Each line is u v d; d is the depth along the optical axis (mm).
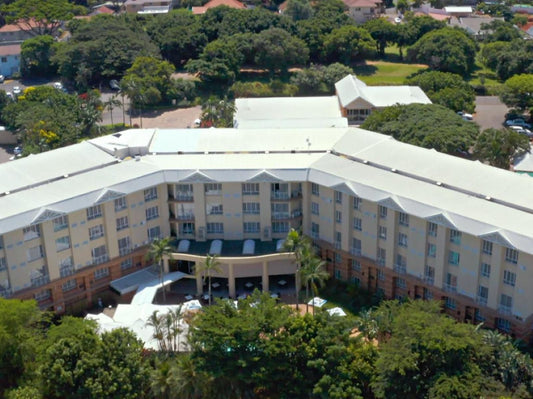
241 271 131250
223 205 133875
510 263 106938
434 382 92812
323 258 135250
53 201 120062
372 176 126188
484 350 95438
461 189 119250
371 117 188750
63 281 123500
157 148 142500
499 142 168625
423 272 119250
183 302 128250
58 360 96375
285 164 132875
